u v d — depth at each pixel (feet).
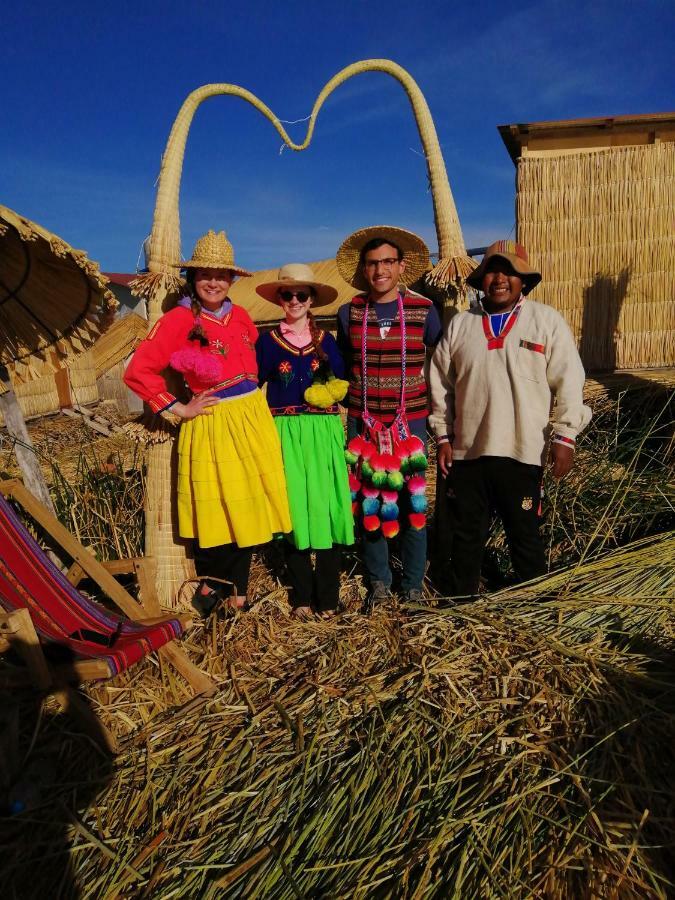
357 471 10.41
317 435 9.89
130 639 8.29
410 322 10.05
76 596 9.04
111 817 6.89
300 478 9.91
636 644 8.63
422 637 9.32
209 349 9.34
